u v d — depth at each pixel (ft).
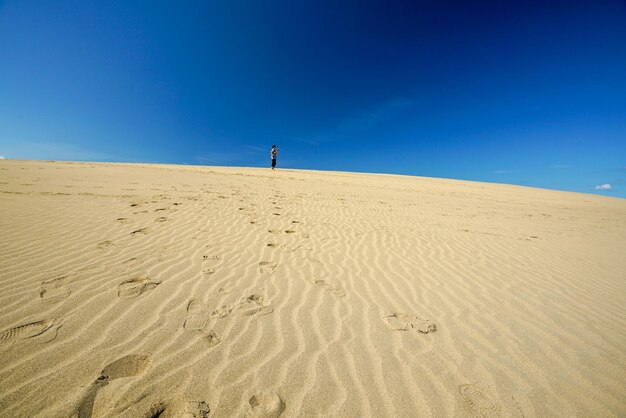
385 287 12.74
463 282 13.87
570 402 7.02
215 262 13.76
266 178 60.39
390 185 69.26
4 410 5.58
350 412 6.31
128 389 6.34
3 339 7.37
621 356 8.91
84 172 45.42
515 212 40.65
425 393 6.96
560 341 9.51
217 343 8.11
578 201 67.56
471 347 8.86
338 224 23.67
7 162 55.42
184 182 42.27
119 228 17.19
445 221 28.81
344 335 9.01
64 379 6.40
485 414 6.50
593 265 17.88
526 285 14.01
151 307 9.52
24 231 15.06
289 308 10.33
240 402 6.33
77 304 9.25
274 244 17.25
